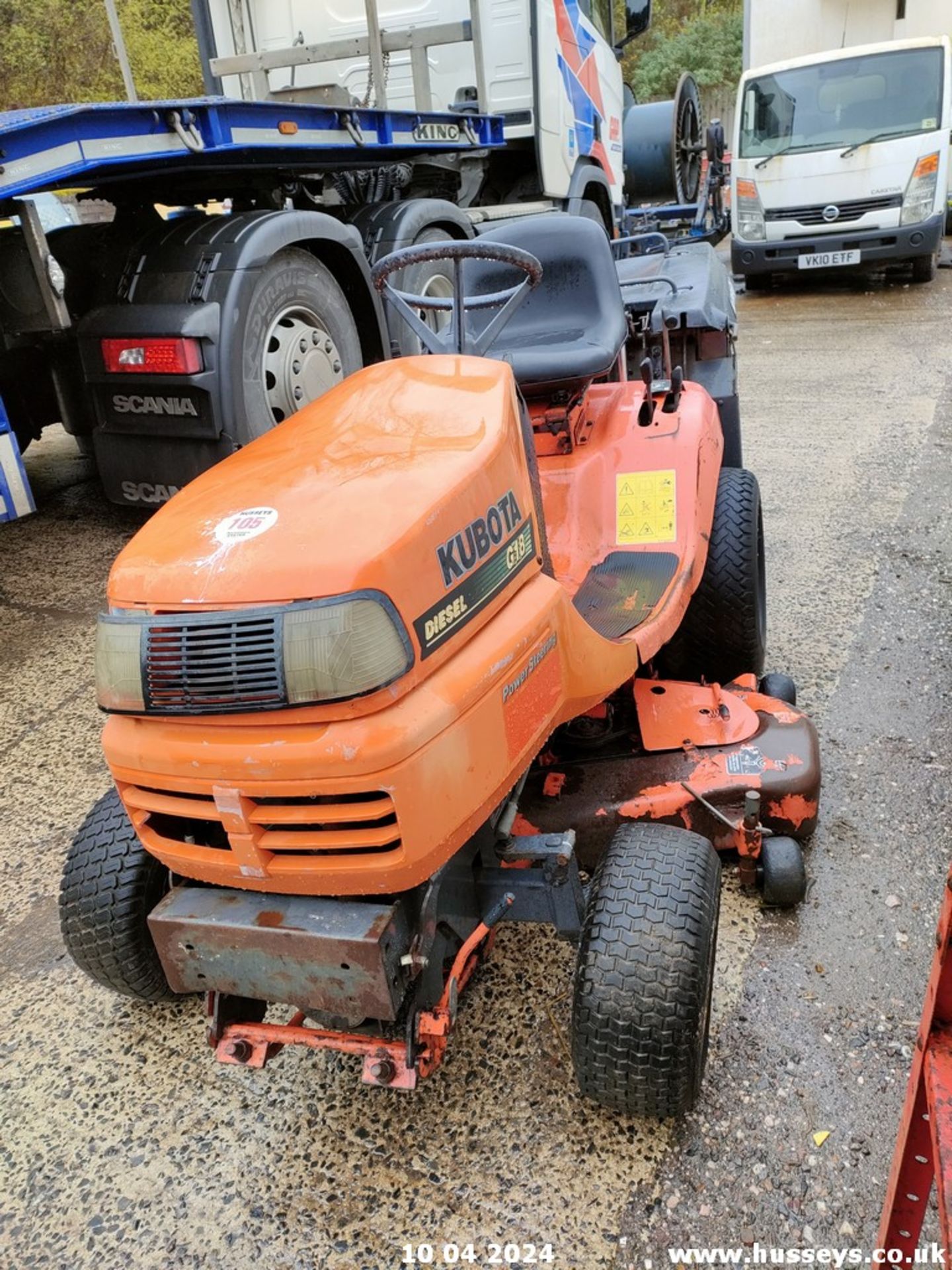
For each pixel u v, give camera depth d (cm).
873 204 933
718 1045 206
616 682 216
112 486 429
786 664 341
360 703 148
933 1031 128
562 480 278
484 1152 191
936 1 1323
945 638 347
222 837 174
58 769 330
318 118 441
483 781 164
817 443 551
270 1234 182
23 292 364
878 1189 178
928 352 712
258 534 158
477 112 599
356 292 488
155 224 420
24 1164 200
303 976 167
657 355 409
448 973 192
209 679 150
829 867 251
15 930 263
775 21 1402
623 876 183
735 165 974
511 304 228
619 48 830
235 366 395
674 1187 181
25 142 322
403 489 162
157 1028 229
